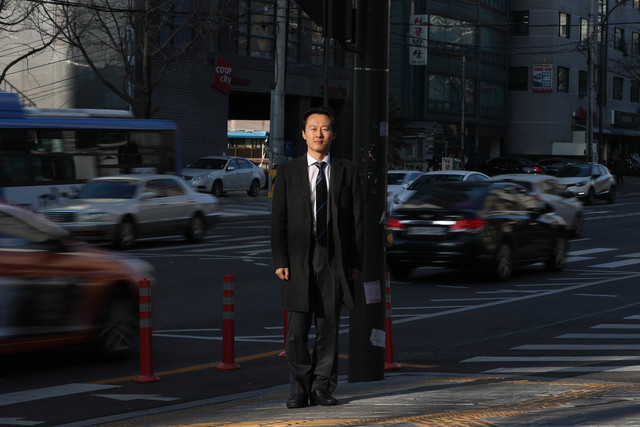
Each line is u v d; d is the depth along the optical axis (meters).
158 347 12.83
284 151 40.38
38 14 46.16
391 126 71.00
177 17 48.88
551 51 87.31
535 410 7.77
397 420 7.42
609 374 10.48
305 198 7.94
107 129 29.81
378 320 9.83
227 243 28.39
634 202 54.19
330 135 7.98
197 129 53.28
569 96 89.69
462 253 19.27
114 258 11.79
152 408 9.20
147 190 26.39
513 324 14.96
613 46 96.50
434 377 10.34
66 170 28.28
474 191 20.08
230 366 11.24
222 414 8.30
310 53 60.78
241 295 18.00
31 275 10.53
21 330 10.44
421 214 19.66
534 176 30.44
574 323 15.02
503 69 86.62
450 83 78.31
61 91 48.25
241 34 55.94
